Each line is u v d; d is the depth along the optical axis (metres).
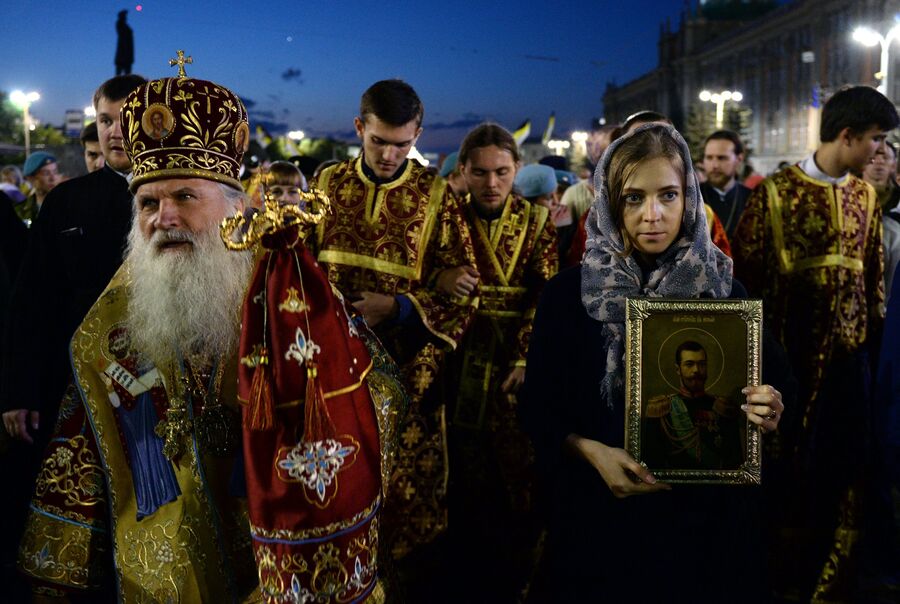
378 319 3.18
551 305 2.19
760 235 3.62
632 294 2.07
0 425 3.33
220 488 1.79
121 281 1.86
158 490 1.77
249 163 9.23
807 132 65.06
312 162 6.42
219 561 1.76
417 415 3.46
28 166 7.35
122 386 1.79
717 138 5.77
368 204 3.39
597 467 2.03
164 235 1.76
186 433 1.77
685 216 2.07
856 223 3.58
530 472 3.83
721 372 1.98
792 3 68.12
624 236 2.09
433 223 3.43
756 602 2.02
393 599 2.14
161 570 1.74
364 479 1.58
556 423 2.14
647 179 1.99
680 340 1.99
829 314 3.53
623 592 2.02
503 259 3.87
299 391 1.55
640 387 1.99
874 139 3.47
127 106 1.78
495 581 3.70
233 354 1.79
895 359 2.43
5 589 3.48
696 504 2.02
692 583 2.00
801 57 66.12
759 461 1.98
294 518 1.51
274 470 1.53
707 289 2.05
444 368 3.78
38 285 3.09
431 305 3.29
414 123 3.36
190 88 1.76
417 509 3.48
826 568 3.48
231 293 1.79
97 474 1.82
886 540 3.71
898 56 48.88
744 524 2.02
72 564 1.78
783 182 3.62
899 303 2.46
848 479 3.52
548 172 5.16
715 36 96.06
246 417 1.54
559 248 4.62
